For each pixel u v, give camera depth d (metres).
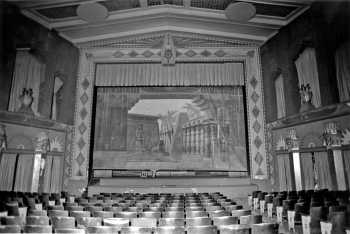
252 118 15.73
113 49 16.64
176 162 15.70
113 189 14.32
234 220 5.68
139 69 16.52
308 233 6.20
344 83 11.20
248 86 16.11
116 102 16.44
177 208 7.60
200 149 15.84
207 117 16.22
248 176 15.35
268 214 9.04
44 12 13.92
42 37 14.64
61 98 15.12
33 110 13.73
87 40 16.31
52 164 14.09
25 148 13.16
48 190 13.66
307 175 12.56
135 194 12.84
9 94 13.01
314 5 12.87
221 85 16.33
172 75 16.42
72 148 15.28
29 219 5.47
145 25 15.79
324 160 11.90
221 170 15.53
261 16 14.38
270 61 15.55
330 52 11.91
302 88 13.22
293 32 14.10
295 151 13.08
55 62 15.10
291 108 13.81
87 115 15.83
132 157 15.74
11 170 12.65
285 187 13.65
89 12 14.20
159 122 16.23
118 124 16.14
